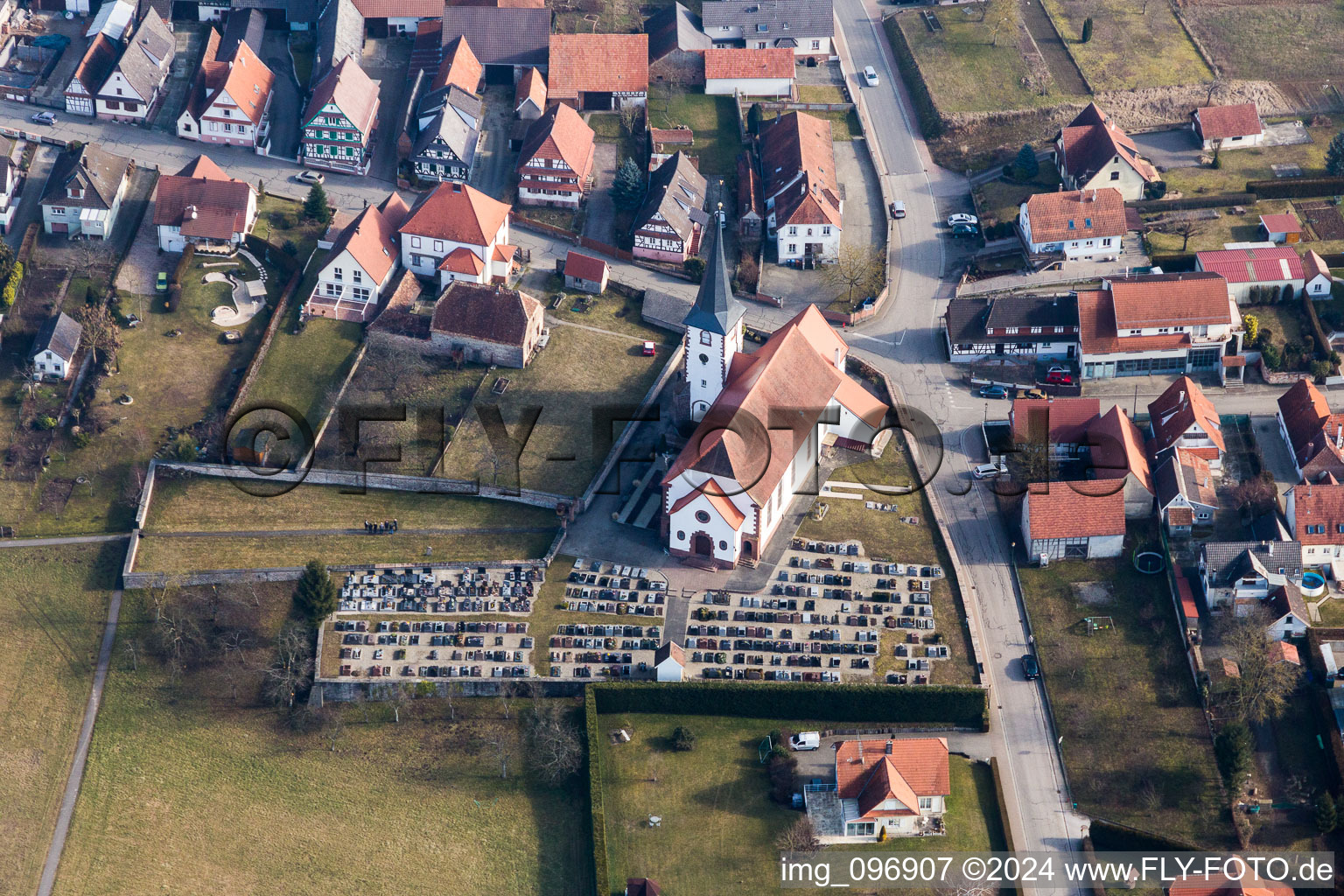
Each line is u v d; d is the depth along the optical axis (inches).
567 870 7765.8
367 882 7760.8
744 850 7780.5
